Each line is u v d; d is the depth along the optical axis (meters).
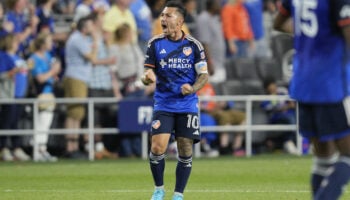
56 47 62.47
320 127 23.91
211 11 63.47
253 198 34.81
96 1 61.78
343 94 23.53
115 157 58.31
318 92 23.64
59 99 57.00
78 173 46.88
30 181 42.66
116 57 58.47
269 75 64.31
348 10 23.03
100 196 35.75
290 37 66.19
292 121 59.72
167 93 32.47
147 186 39.97
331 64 23.62
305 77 23.88
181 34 32.72
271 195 35.88
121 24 58.75
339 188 23.09
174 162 53.34
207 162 53.31
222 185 40.22
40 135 56.78
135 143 58.03
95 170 48.59
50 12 64.88
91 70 57.59
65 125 57.53
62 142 58.16
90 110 57.06
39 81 57.31
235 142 59.78
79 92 57.22
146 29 63.19
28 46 60.62
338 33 23.61
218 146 59.50
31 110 56.75
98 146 57.91
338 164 23.36
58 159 57.34
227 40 67.00
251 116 59.50
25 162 55.41
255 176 44.62
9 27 57.28
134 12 62.81
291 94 24.42
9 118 56.28
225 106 59.38
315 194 24.94
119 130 57.03
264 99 58.97
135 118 57.00
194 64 32.56
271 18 75.62
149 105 56.91
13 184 41.16
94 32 57.31
